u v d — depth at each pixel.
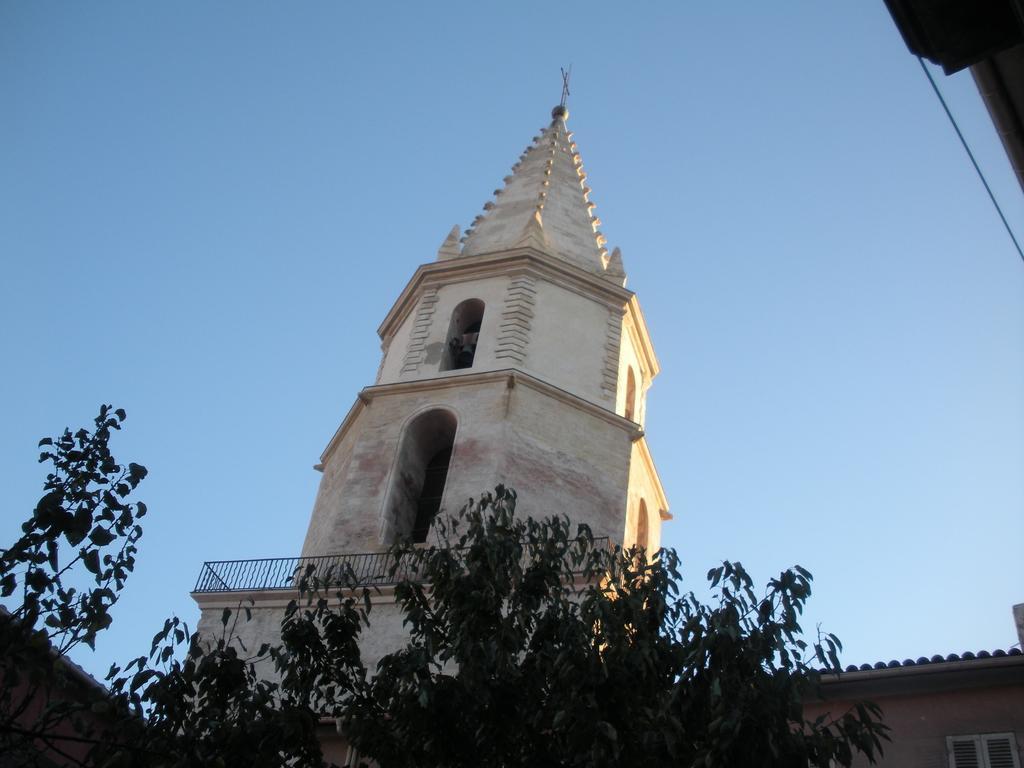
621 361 38.50
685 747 16.03
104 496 15.91
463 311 39.50
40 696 21.20
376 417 35.34
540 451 33.59
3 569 15.09
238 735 16.67
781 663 16.27
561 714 16.05
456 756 17.12
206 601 30.64
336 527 31.98
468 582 18.56
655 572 18.78
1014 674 21.45
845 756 15.77
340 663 18.67
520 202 44.41
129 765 15.39
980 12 13.28
